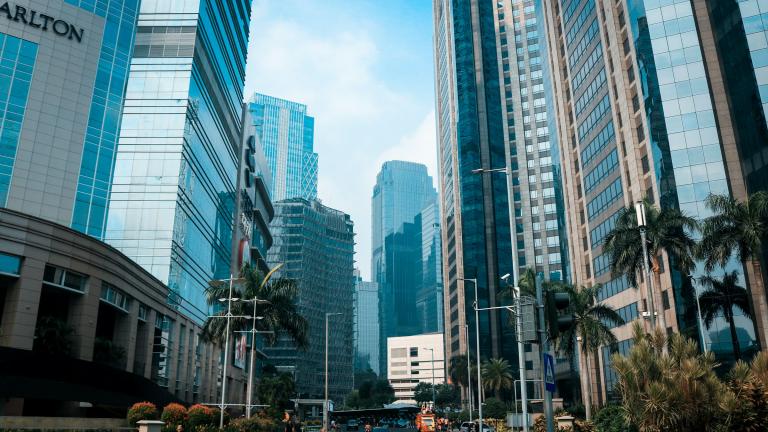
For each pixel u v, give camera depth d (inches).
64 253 1820.9
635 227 2053.4
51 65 2856.8
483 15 7071.9
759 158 2476.6
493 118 6683.1
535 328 624.4
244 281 2087.8
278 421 2669.8
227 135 4183.1
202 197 3476.9
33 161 2716.5
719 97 2731.3
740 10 2632.9
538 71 6771.7
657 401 952.3
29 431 1278.3
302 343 2305.6
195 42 3275.1
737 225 1889.8
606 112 3363.7
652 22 2923.2
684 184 2647.6
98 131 2940.5
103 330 2260.1
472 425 2792.8
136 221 2896.2
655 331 1111.6
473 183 6397.6
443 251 7278.5
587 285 3708.2
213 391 3506.4
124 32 3164.4
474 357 5418.3
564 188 4082.2
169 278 2832.2
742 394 1007.6
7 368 1576.0
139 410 1476.4
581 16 3779.5
